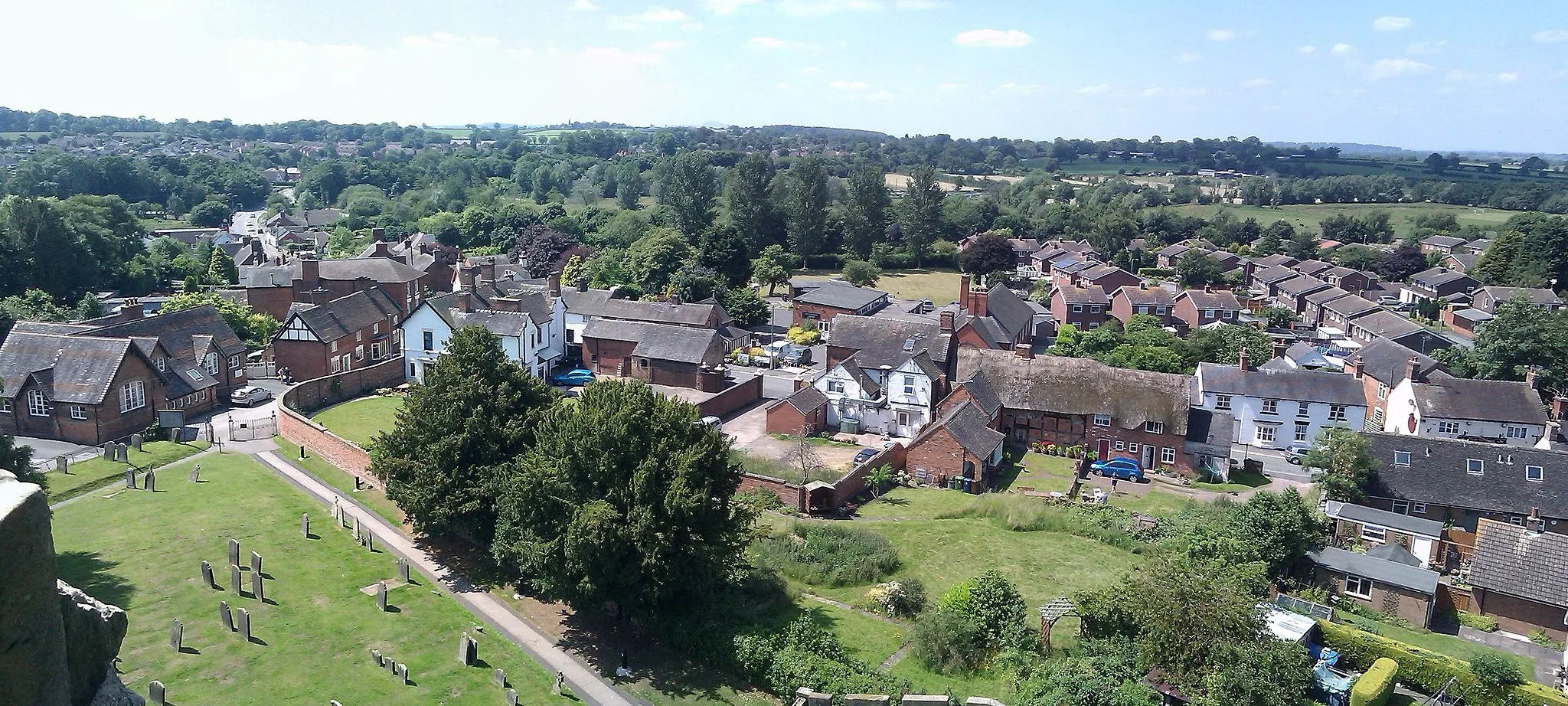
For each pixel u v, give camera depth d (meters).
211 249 144.75
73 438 63.09
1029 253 178.62
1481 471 55.78
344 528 48.72
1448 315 125.25
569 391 85.62
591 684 35.69
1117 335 100.25
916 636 38.09
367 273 108.69
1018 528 55.31
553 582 37.56
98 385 63.03
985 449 64.00
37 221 104.88
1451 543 52.22
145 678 33.00
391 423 69.94
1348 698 35.19
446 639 38.16
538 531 38.69
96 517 48.22
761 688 35.72
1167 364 87.56
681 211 161.25
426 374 46.44
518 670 36.28
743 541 39.88
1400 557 49.97
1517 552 46.09
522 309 87.75
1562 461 55.38
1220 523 51.03
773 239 166.12
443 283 127.06
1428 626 45.03
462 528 44.91
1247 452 73.38
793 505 57.00
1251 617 34.31
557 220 169.62
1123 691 32.94
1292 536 47.50
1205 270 154.75
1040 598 45.25
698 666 37.25
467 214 175.50
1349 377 74.81
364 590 41.84
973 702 31.84
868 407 75.44
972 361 76.38
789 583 45.53
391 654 36.59
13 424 63.94
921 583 47.03
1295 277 143.12
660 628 38.91
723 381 86.88
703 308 97.62
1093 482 66.06
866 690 33.19
